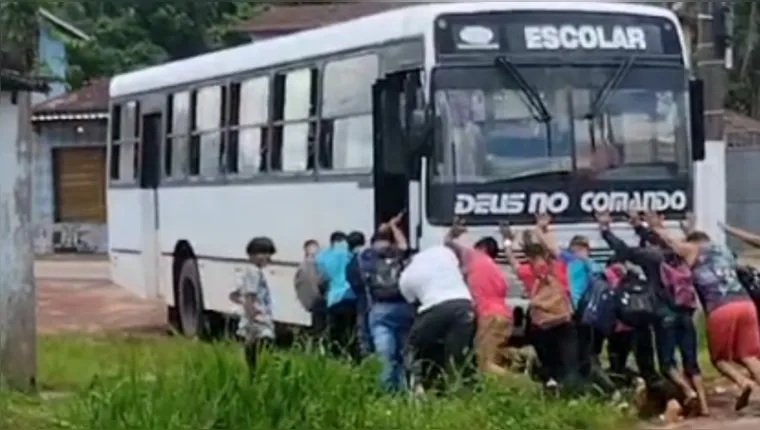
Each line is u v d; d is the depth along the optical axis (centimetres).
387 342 1520
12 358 1540
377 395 1360
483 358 1470
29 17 1555
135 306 2931
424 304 1444
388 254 1548
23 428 1323
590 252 1616
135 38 5094
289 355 1332
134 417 1240
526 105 1622
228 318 2211
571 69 1641
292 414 1248
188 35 5162
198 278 2280
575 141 1631
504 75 1620
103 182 4516
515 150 1612
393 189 1667
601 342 1520
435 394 1403
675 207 1669
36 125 4541
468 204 1594
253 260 1498
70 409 1318
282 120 2002
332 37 1869
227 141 2167
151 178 2445
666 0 2072
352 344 1656
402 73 1655
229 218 2164
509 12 1633
